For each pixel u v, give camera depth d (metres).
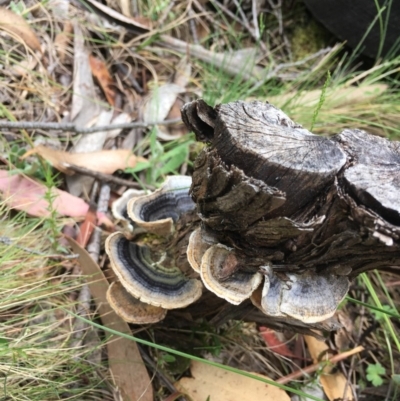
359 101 0.37
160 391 0.24
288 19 0.45
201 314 0.24
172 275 0.23
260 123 0.17
